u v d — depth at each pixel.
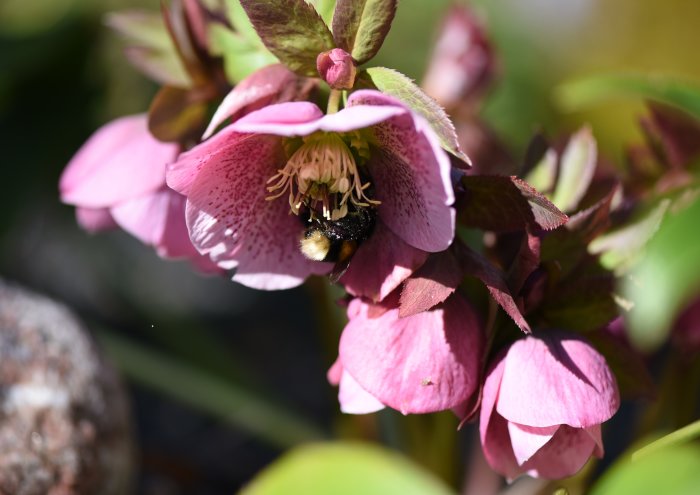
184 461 0.64
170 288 0.82
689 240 0.45
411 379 0.42
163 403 0.74
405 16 0.88
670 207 0.47
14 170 0.79
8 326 0.54
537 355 0.43
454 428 0.58
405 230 0.43
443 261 0.43
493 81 0.60
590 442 0.44
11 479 0.51
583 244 0.45
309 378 0.77
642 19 0.96
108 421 0.54
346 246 0.43
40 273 0.81
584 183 0.47
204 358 0.68
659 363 0.66
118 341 0.65
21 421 0.52
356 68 0.43
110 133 0.51
